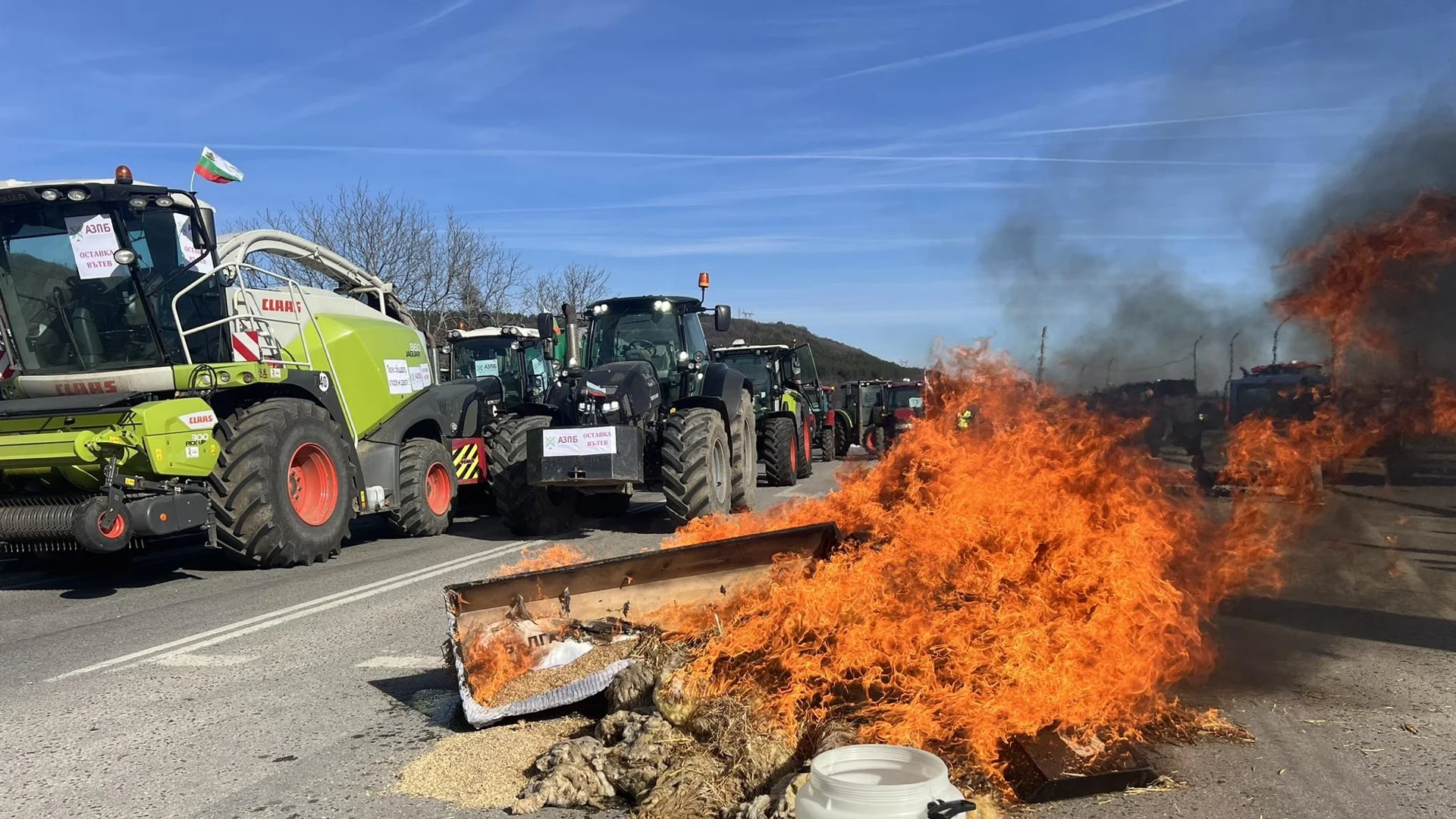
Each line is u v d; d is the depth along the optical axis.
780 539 4.19
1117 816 2.82
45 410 7.05
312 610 6.27
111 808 3.17
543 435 8.87
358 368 9.45
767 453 14.96
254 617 6.14
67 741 3.86
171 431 7.18
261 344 8.58
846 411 26.44
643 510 11.84
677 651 3.54
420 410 10.30
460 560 8.16
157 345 7.86
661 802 2.86
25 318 7.87
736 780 2.93
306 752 3.63
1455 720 3.62
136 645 5.50
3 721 4.16
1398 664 4.32
